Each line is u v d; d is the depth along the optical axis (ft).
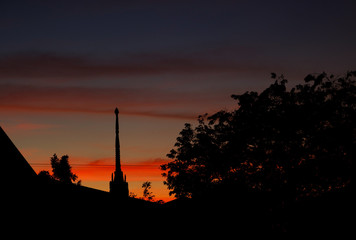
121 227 95.55
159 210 114.93
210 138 114.21
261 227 108.37
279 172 106.52
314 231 103.91
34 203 72.23
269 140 107.34
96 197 94.22
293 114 104.53
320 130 104.12
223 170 111.96
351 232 101.91
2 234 66.74
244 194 111.24
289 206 104.58
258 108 108.68
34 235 71.61
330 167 100.78
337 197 105.40
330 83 105.81
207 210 113.60
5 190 67.82
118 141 106.42
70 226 81.51
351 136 102.22
